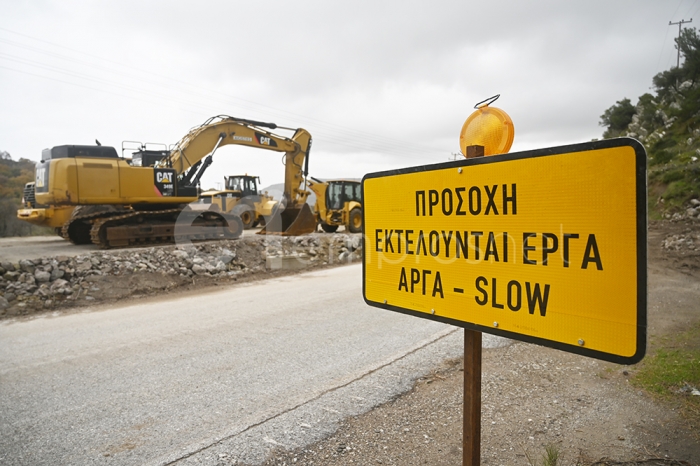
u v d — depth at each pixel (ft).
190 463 8.63
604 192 4.17
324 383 12.48
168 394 12.12
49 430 10.30
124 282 28.60
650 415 9.60
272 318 20.45
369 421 10.03
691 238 38.86
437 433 9.31
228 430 9.93
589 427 9.27
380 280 6.78
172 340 17.30
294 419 10.30
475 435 5.75
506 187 4.99
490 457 8.30
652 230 47.21
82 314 22.95
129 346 16.67
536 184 4.71
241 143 48.85
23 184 106.01
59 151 40.88
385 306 6.71
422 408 10.56
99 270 29.55
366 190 6.97
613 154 4.09
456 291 5.62
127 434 9.98
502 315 5.11
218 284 31.37
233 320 20.30
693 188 55.16
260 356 15.07
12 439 9.95
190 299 26.16
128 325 20.04
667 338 14.48
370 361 14.17
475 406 5.73
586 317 4.34
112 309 23.98
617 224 4.09
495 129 5.66
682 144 67.56
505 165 4.99
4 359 15.57
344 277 32.78
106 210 42.57
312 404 11.09
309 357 14.80
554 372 12.32
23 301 24.50
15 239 56.03
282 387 12.33
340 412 10.57
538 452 8.39
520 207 4.87
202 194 69.05
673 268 28.81
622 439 8.73
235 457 8.77
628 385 11.17
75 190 38.99
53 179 38.75
